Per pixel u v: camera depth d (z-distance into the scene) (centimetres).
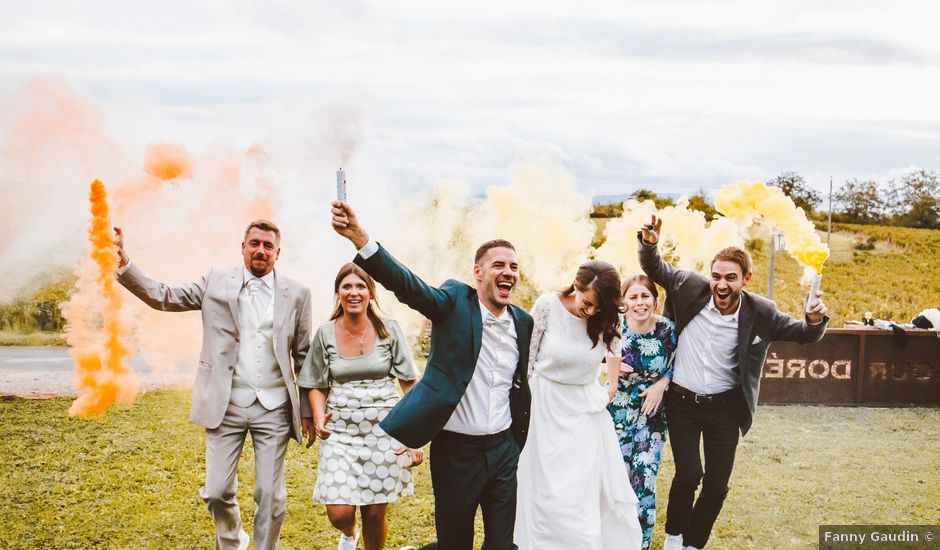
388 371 429
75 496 562
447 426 364
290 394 426
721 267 445
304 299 438
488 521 369
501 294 362
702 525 458
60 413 828
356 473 416
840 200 2642
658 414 464
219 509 420
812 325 450
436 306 350
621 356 456
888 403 945
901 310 1855
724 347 452
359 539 487
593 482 421
